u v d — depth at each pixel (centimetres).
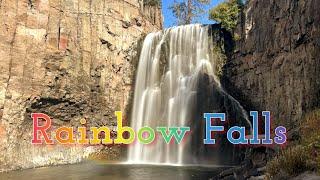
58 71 2744
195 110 3072
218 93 3031
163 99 3203
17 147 2484
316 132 1409
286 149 1403
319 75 2094
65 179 2059
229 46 3117
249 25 2919
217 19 3142
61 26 2794
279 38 2531
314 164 1166
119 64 3189
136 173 2292
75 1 2914
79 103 2869
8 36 2458
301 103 2244
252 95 2814
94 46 3002
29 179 2061
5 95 2416
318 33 2111
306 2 2241
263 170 1505
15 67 2484
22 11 2555
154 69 3303
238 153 2786
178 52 3288
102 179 2059
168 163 2941
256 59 2792
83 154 2878
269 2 2675
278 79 2520
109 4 3156
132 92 3278
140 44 3425
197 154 2966
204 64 3164
